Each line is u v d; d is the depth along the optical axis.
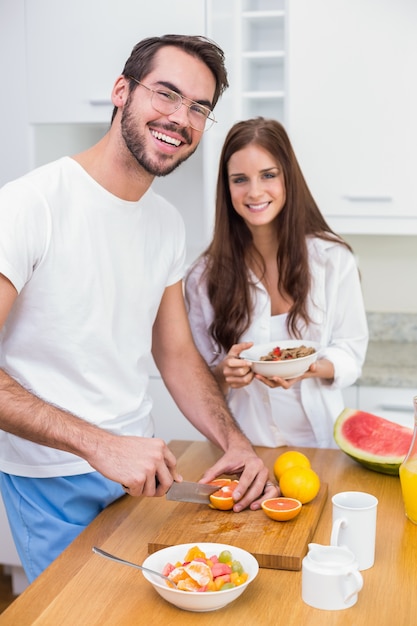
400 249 3.26
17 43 2.90
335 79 2.77
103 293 1.63
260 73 3.17
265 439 2.21
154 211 1.78
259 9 3.12
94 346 1.63
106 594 1.24
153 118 1.54
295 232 2.13
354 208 2.82
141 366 1.77
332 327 2.28
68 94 2.89
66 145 3.19
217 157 2.80
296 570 1.31
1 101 2.94
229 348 2.23
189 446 1.95
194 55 1.55
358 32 2.73
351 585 1.19
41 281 1.55
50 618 1.17
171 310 1.89
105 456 1.41
